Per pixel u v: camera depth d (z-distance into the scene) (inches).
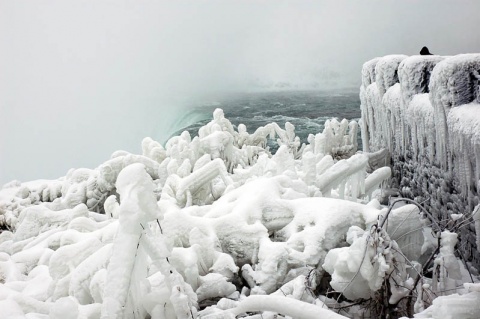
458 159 201.8
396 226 186.1
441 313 110.8
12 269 227.8
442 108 215.6
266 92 2886.3
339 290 155.5
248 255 196.9
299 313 121.4
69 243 212.4
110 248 171.2
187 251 177.3
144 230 135.3
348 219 192.2
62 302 128.5
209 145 359.6
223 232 199.5
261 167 306.5
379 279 150.1
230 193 231.6
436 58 291.9
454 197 223.5
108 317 125.1
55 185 440.5
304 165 257.0
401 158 353.7
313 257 181.2
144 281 146.3
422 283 151.5
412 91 297.3
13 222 386.6
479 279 182.2
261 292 174.4
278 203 207.0
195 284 172.9
